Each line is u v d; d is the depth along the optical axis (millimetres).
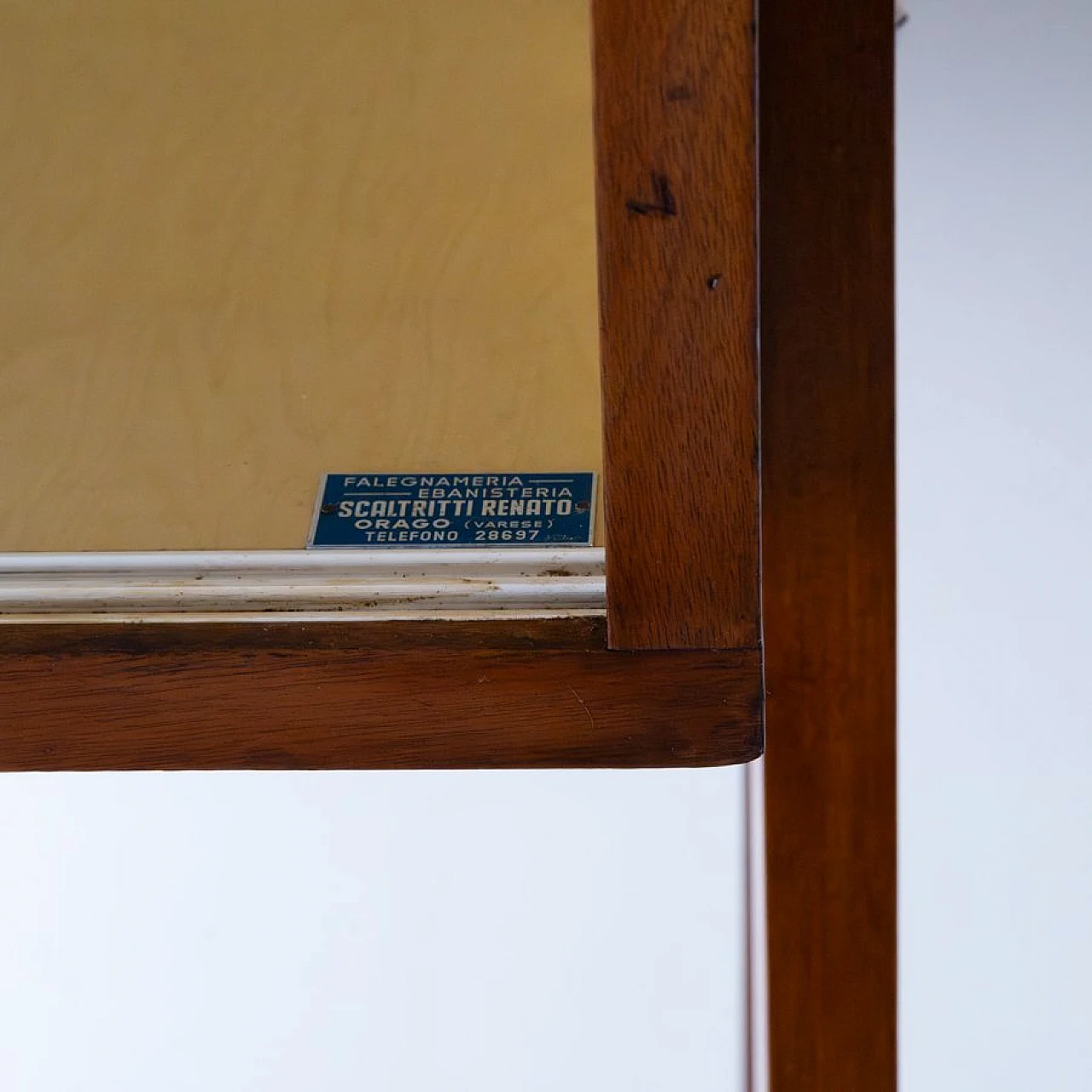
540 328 1021
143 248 1092
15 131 1165
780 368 1238
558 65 1182
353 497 918
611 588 763
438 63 1187
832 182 1181
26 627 811
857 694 1318
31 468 952
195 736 800
